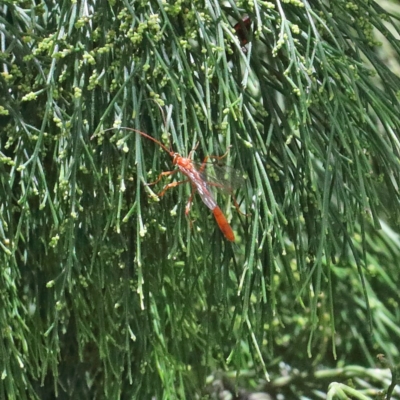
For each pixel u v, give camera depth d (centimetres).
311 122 32
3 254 32
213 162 32
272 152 32
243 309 31
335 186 31
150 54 31
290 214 32
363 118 31
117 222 31
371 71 32
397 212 32
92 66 32
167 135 31
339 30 32
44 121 31
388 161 32
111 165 32
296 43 31
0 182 32
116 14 32
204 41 31
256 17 31
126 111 31
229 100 31
